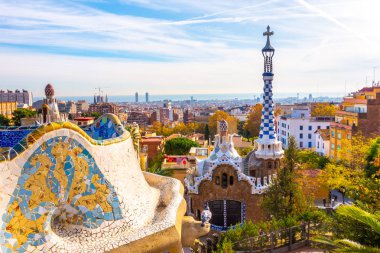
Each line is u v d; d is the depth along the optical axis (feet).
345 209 53.93
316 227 84.94
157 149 200.13
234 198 122.11
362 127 209.46
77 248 26.66
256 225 86.22
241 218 122.31
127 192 32.86
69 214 28.40
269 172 128.88
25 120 82.02
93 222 29.09
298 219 90.99
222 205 123.44
